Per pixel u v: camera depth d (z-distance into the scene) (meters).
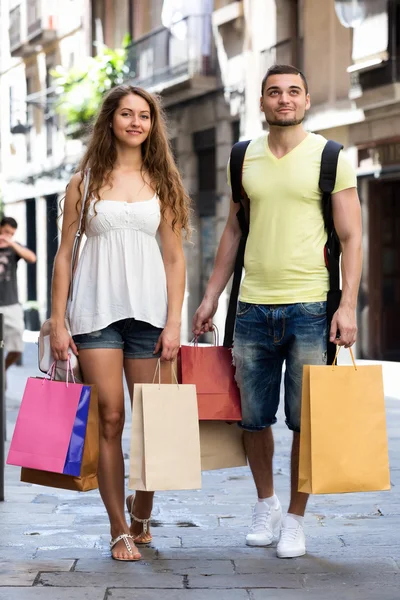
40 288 60.09
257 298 9.58
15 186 64.19
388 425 18.28
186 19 41.97
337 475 9.11
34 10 59.31
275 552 9.74
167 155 9.74
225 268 10.09
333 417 9.11
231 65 40.47
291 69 9.44
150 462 9.15
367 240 33.44
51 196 59.06
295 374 9.52
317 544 10.02
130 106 9.45
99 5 52.12
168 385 9.27
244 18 39.47
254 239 9.60
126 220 9.47
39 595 8.33
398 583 8.71
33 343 44.72
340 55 34.06
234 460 10.10
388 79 31.75
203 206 42.47
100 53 46.62
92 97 45.41
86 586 8.59
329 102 34.62
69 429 9.23
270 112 9.43
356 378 9.18
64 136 52.59
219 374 9.87
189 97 42.88
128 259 9.47
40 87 60.41
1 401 12.22
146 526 10.04
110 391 9.46
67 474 9.24
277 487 13.05
